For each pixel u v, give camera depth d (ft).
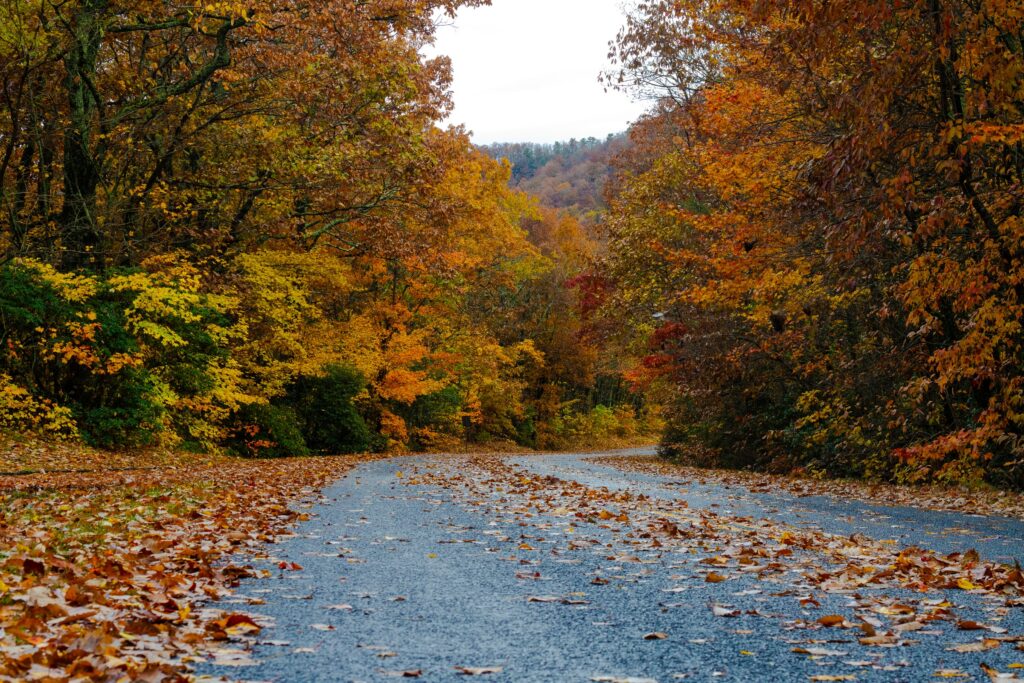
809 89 51.52
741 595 18.17
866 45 46.26
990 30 38.22
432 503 38.58
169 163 80.89
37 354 61.00
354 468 66.39
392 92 72.38
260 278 78.74
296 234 83.92
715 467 86.58
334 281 90.38
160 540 23.24
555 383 191.21
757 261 61.72
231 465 64.34
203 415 80.12
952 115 43.65
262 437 89.20
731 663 12.92
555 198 278.26
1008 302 42.16
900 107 44.14
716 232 76.59
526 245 137.08
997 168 46.14
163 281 66.69
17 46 57.11
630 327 102.32
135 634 13.60
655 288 88.53
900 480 55.47
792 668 12.62
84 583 16.79
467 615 16.30
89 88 66.13
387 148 73.61
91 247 64.59
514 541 26.45
